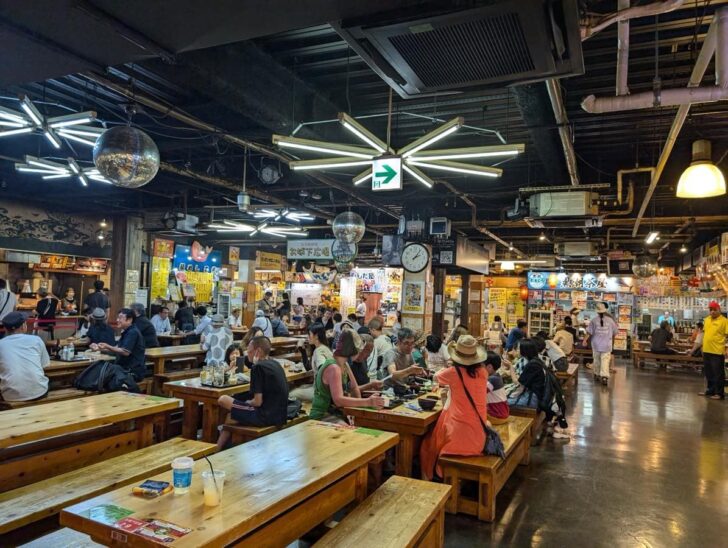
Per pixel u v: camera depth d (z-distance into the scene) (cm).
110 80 452
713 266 1146
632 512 415
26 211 1205
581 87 500
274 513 219
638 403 912
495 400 514
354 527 269
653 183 687
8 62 316
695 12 365
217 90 442
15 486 340
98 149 413
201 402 526
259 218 1412
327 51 474
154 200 1257
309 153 720
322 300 2294
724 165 743
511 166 827
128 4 265
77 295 1407
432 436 436
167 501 217
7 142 831
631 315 2056
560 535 370
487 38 266
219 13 271
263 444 315
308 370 695
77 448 378
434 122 622
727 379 1175
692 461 561
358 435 341
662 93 347
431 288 1167
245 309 1931
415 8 255
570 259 1549
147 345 790
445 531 372
